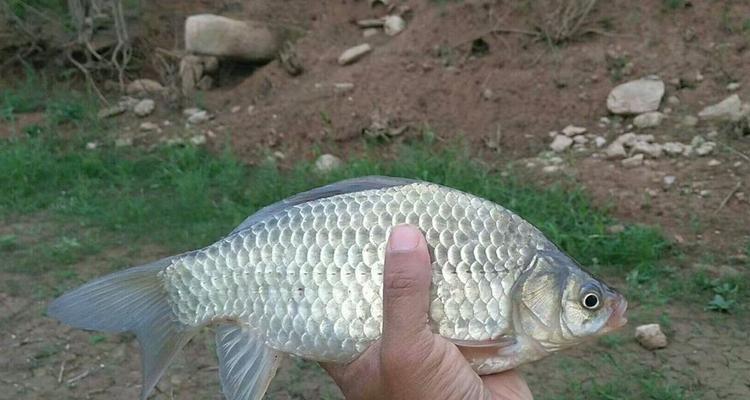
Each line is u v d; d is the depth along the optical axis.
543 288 0.28
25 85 1.35
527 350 0.28
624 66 1.12
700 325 0.70
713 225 0.85
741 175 0.92
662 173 0.94
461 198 0.28
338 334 0.27
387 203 0.28
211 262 0.29
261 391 0.28
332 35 1.32
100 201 1.00
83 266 0.84
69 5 1.38
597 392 0.62
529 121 1.08
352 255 0.28
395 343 0.26
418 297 0.25
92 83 1.33
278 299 0.28
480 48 1.19
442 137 1.08
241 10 1.42
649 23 1.16
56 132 1.21
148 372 0.29
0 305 0.77
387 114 1.12
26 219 0.97
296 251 0.28
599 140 1.02
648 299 0.74
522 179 0.96
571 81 1.12
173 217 0.95
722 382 0.63
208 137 1.17
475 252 0.28
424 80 1.15
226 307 0.29
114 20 1.39
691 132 1.01
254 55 1.31
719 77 1.08
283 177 1.04
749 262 0.79
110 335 0.73
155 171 1.09
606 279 0.78
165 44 1.40
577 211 0.88
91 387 0.66
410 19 1.31
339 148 1.11
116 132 1.21
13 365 0.69
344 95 1.16
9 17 1.40
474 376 0.27
